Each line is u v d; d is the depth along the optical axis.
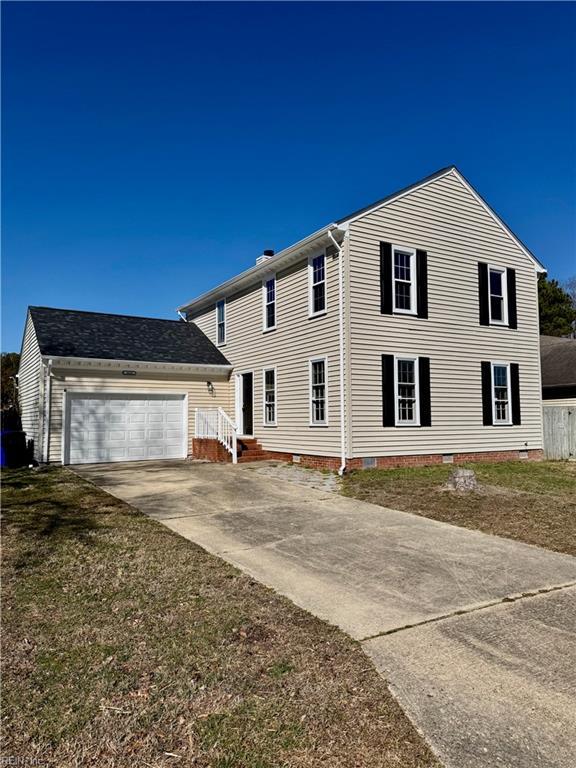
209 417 16.97
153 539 6.73
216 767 2.41
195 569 5.51
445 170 15.15
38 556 5.92
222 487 11.00
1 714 2.84
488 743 2.63
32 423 17.30
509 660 3.56
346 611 4.44
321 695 3.07
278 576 5.38
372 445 13.33
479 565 5.78
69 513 8.27
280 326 15.99
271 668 3.40
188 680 3.23
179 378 17.70
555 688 3.18
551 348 24.47
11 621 4.14
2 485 11.16
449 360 14.84
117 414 16.42
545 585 5.14
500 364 15.88
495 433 15.55
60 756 2.49
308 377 14.58
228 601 4.61
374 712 2.90
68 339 16.67
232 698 3.02
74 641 3.79
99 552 6.10
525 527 7.49
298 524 7.73
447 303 14.91
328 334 13.80
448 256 15.06
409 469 13.23
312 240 14.02
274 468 14.01
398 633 4.00
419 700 3.03
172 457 17.30
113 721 2.78
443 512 8.48
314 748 2.56
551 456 16.58
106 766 2.42
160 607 4.46
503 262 16.30
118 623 4.11
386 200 13.96
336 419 13.37
